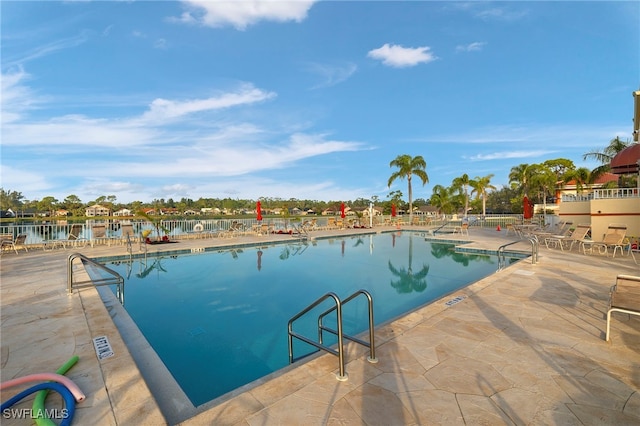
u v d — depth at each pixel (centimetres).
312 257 1068
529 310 426
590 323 376
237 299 626
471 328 363
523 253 962
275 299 629
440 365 277
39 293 514
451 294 505
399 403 221
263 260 1009
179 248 1079
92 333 345
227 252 1143
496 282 580
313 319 529
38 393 220
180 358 398
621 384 245
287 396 229
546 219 1680
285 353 410
